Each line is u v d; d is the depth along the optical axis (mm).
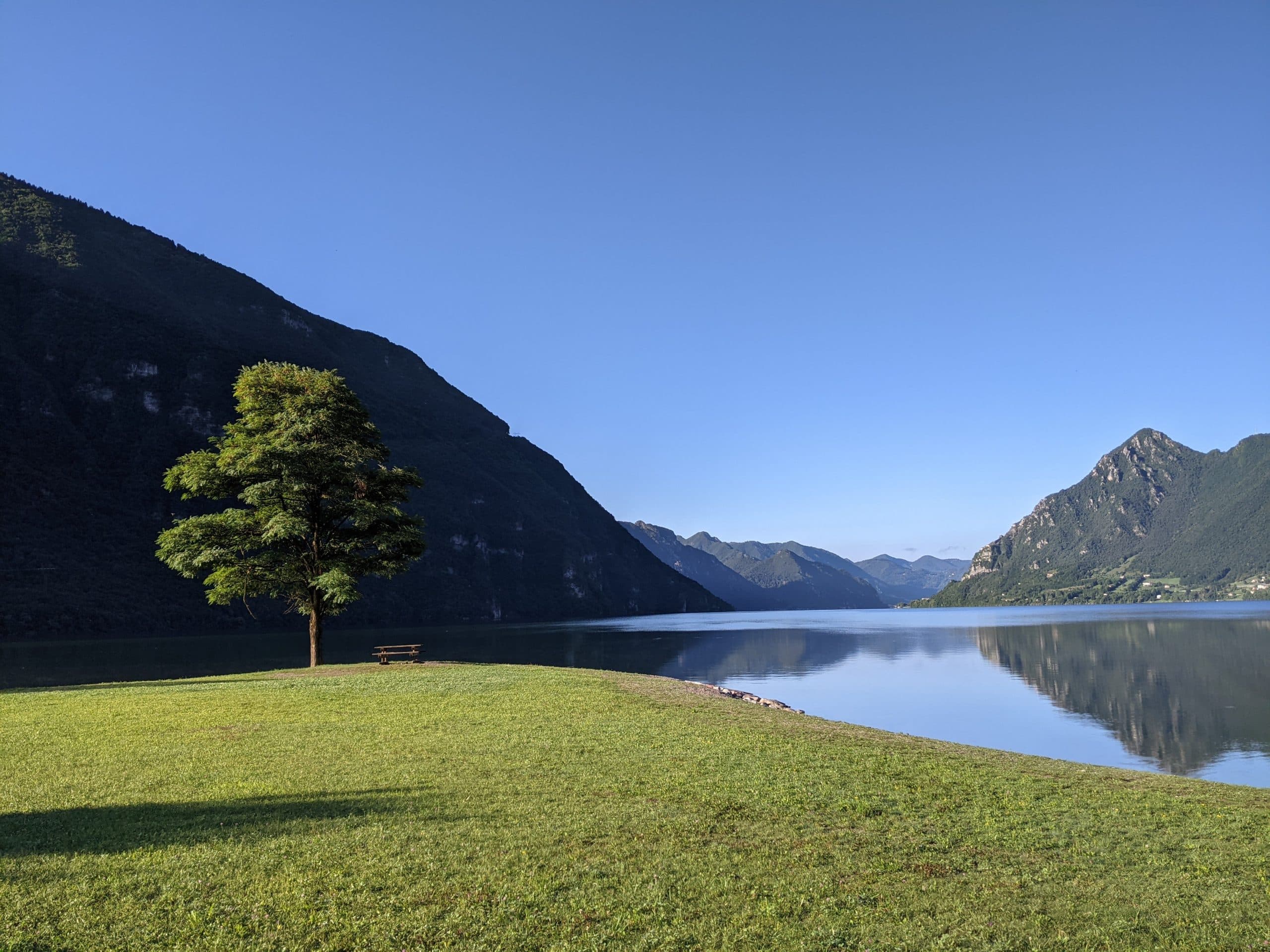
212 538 37000
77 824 10609
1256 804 13523
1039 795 13711
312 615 39344
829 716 45438
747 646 109750
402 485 40781
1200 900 9000
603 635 147500
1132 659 82875
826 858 10094
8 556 167875
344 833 10398
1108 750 36656
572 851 9930
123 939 7293
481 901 8328
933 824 11781
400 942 7391
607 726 19156
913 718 45031
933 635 138000
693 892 8797
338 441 38562
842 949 7605
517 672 32219
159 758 14922
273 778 13398
